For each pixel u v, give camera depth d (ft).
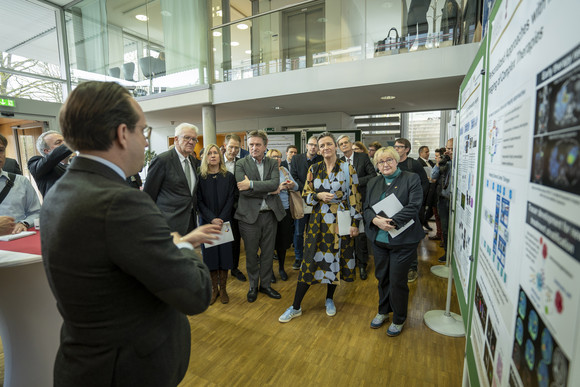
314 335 7.17
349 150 11.15
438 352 6.48
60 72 24.13
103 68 23.02
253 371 5.97
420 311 8.27
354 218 7.50
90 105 2.16
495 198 3.01
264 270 9.22
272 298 9.12
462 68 12.17
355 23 14.62
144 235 2.09
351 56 14.98
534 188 1.99
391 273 6.84
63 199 2.13
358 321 7.77
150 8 20.25
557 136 1.65
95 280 2.08
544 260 1.79
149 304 2.37
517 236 2.31
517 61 2.42
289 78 15.81
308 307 8.54
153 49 20.52
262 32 17.11
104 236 2.03
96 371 2.19
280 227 10.25
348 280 7.71
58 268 2.09
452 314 7.84
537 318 1.87
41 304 4.95
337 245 7.53
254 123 25.05
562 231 1.56
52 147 7.20
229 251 8.70
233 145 9.64
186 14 18.88
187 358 2.88
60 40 23.75
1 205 6.39
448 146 12.56
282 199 10.37
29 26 22.43
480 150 3.86
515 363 2.23
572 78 1.48
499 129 2.94
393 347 6.67
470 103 4.96
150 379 2.38
